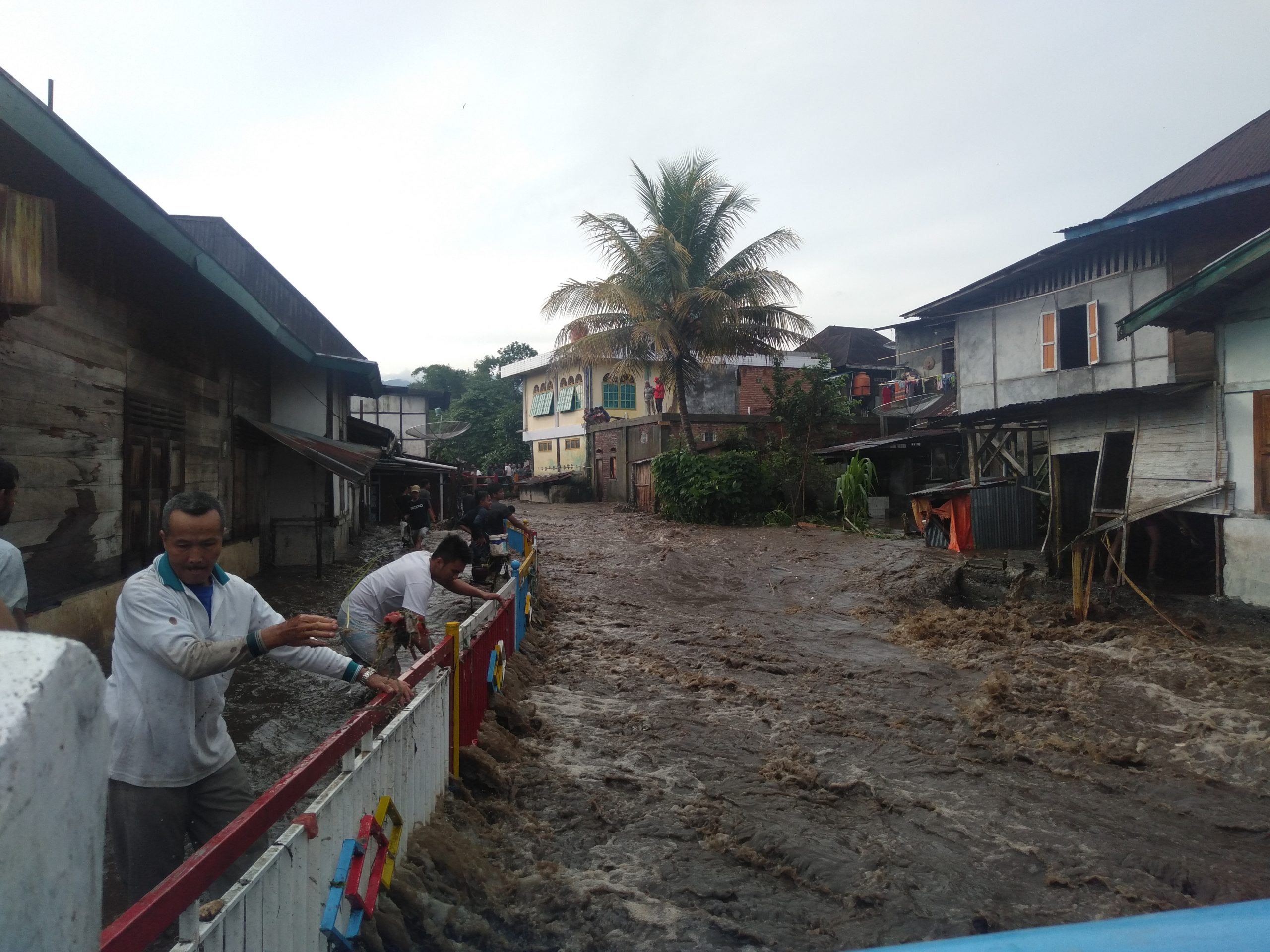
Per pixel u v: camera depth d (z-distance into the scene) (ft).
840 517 73.77
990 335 62.03
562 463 123.03
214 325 36.29
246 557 41.68
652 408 107.96
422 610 19.25
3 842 1.77
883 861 15.43
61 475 21.68
